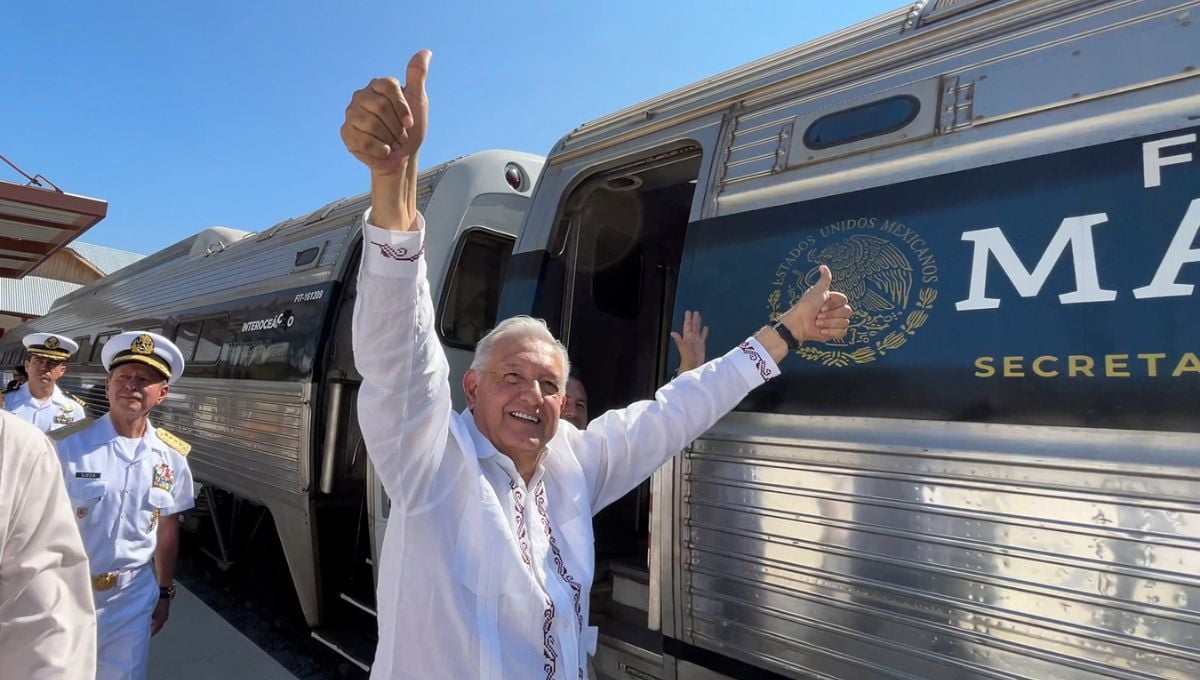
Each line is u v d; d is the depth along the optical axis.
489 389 1.48
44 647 1.25
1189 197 1.40
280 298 4.94
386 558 1.36
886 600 1.66
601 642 2.62
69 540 1.35
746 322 2.03
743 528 1.93
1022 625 1.47
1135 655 1.34
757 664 1.89
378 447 1.29
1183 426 1.33
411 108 1.19
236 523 5.82
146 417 2.73
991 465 1.54
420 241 1.23
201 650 4.25
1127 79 1.55
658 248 3.72
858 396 1.76
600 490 1.71
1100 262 1.48
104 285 9.75
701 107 2.47
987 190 1.68
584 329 3.27
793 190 2.05
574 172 2.93
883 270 1.80
